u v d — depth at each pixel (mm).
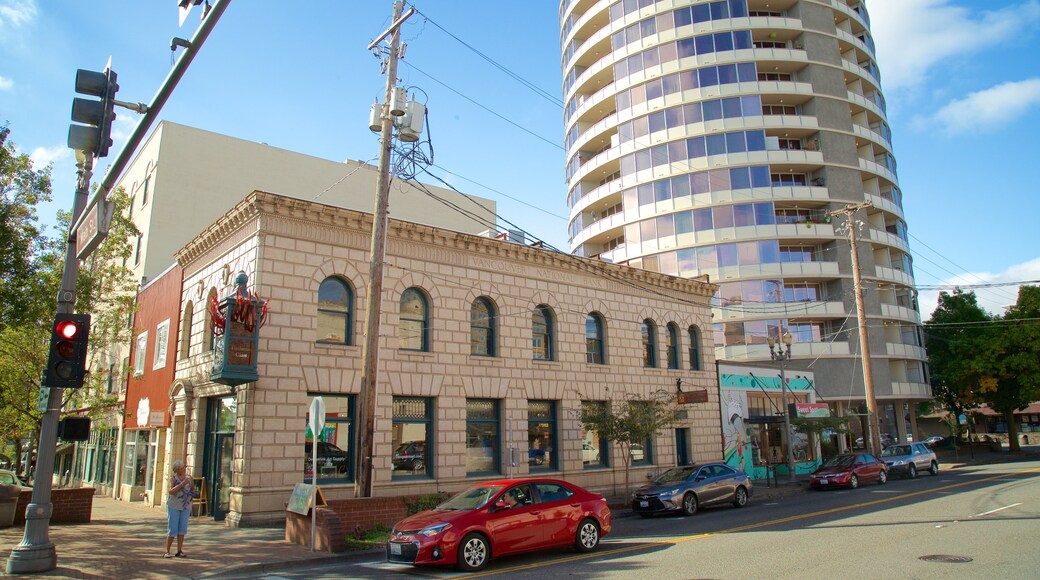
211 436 20094
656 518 19672
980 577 9422
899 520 15914
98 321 26281
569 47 63312
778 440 34656
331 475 18656
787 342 31281
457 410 21250
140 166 34531
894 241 52062
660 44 53500
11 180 18203
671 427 27391
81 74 10188
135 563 12398
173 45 8055
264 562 12438
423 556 11367
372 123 17234
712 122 50438
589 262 25922
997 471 32844
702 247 48781
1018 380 47750
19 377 24562
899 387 48938
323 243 19312
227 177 33344
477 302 22859
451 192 42719
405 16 16734
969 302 55625
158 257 30422
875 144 54750
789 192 48812
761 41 54000
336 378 18844
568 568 11477
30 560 11211
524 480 13188
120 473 29219
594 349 26234
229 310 17047
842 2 55844
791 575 9914
